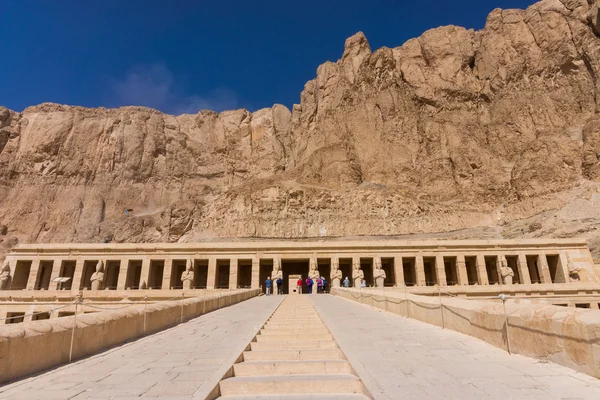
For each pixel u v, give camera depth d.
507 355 7.39
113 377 6.32
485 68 88.12
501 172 75.50
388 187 75.06
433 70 91.12
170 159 101.19
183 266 45.66
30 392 5.59
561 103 74.94
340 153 81.31
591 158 61.62
